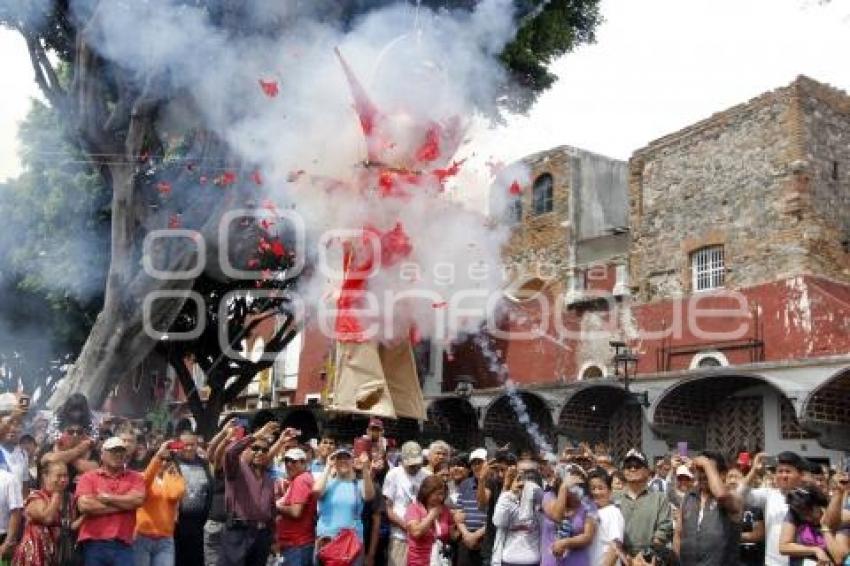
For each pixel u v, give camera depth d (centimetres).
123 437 703
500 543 735
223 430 791
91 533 636
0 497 674
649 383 1662
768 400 1595
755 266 1762
